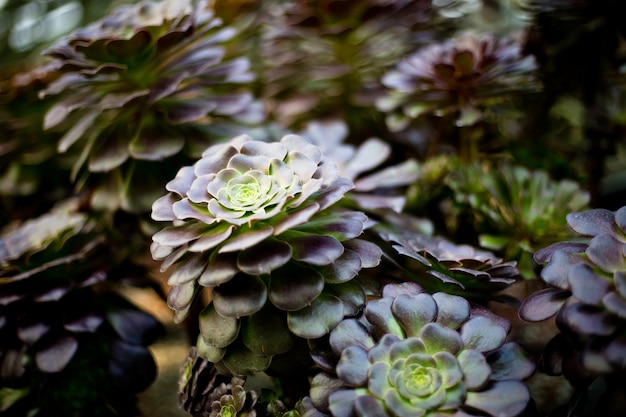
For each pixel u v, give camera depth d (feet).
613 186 2.72
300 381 1.80
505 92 2.27
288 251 1.52
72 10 3.90
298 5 2.73
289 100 2.89
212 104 2.24
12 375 1.94
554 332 2.34
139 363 2.10
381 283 1.84
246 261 1.52
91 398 2.06
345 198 2.00
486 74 2.27
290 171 1.59
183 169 1.70
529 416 1.49
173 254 1.60
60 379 2.04
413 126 2.82
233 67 2.34
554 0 2.34
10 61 3.72
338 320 1.57
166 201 1.63
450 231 2.41
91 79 2.19
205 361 1.75
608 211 1.61
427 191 2.46
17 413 2.03
